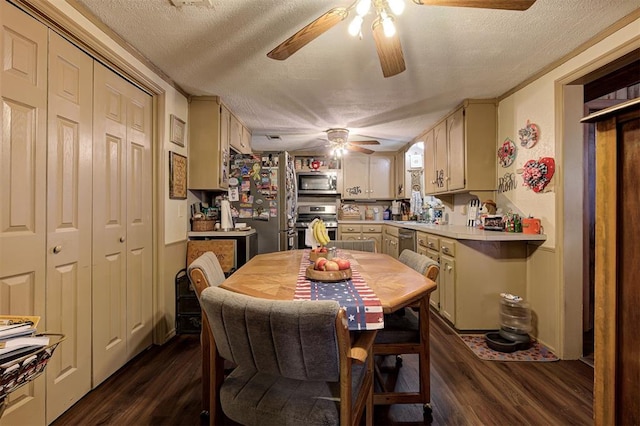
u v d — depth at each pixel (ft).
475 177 10.32
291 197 13.53
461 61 7.64
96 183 6.32
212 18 6.00
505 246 9.07
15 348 3.08
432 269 5.42
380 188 19.15
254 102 10.49
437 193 12.85
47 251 5.18
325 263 5.35
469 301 9.09
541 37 6.59
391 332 5.61
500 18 5.92
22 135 4.75
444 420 5.39
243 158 11.62
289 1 5.50
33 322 3.46
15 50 4.62
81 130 5.92
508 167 9.71
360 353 3.34
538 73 8.31
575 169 7.66
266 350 3.19
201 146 9.99
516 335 8.23
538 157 8.45
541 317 8.41
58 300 5.42
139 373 6.91
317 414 3.34
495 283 9.07
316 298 4.21
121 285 7.12
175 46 7.01
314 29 4.92
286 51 5.34
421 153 17.72
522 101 9.00
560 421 5.34
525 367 7.20
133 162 7.54
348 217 19.51
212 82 8.91
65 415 5.49
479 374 6.88
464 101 10.39
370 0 4.63
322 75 8.41
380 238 18.10
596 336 3.25
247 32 6.48
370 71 8.17
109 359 6.72
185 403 5.85
